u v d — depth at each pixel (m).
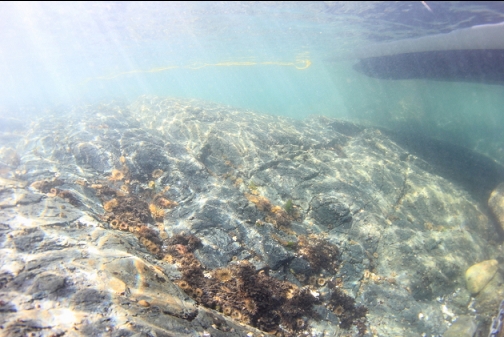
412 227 0.84
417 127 1.98
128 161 0.83
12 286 0.33
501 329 0.58
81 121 1.23
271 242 0.65
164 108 1.40
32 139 1.04
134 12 1.80
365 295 0.66
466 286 0.74
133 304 0.36
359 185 0.95
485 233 0.90
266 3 1.60
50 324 0.29
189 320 0.39
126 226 0.59
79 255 0.42
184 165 0.85
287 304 0.56
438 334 0.62
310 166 1.00
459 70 1.16
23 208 0.50
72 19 1.93
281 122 1.43
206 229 0.65
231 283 0.53
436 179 1.07
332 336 0.56
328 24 1.86
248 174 0.93
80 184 0.68
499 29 0.99
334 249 0.71
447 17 1.33
